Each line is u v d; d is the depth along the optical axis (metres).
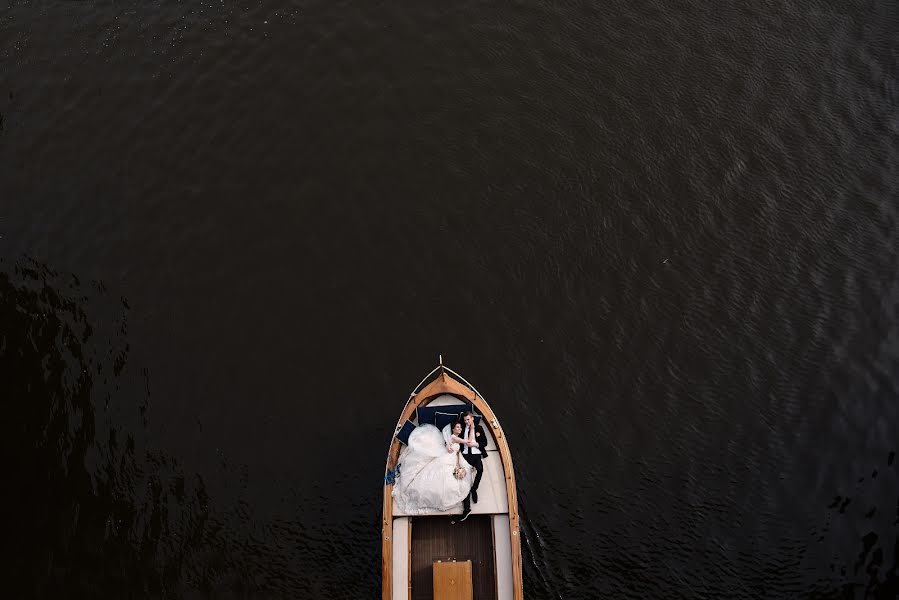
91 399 24.53
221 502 22.95
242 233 27.61
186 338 25.62
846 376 24.97
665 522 22.59
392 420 24.19
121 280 26.70
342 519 22.77
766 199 28.28
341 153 29.25
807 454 23.69
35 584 21.64
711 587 21.72
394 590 20.14
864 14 32.72
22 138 29.33
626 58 31.44
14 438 23.81
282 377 24.92
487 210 28.03
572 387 24.66
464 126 29.78
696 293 26.41
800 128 29.84
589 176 28.69
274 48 31.55
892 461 23.59
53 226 27.69
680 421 24.19
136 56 31.14
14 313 25.94
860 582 21.75
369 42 31.78
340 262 27.06
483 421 22.22
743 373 25.00
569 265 26.94
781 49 31.77
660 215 27.94
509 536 20.53
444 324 25.81
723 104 30.39
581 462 23.47
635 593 21.62
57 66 30.81
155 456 23.64
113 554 22.08
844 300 26.34
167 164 28.98
